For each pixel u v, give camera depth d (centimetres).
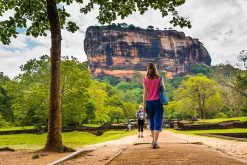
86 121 8319
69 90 4950
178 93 10275
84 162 697
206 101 9619
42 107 5056
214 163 566
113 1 1266
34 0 1231
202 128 6203
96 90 9162
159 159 629
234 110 9869
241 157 689
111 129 6688
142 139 1927
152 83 859
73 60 5047
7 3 1245
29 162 758
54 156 896
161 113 858
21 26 1252
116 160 661
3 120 8456
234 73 9331
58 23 1173
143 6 1258
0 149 1183
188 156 663
